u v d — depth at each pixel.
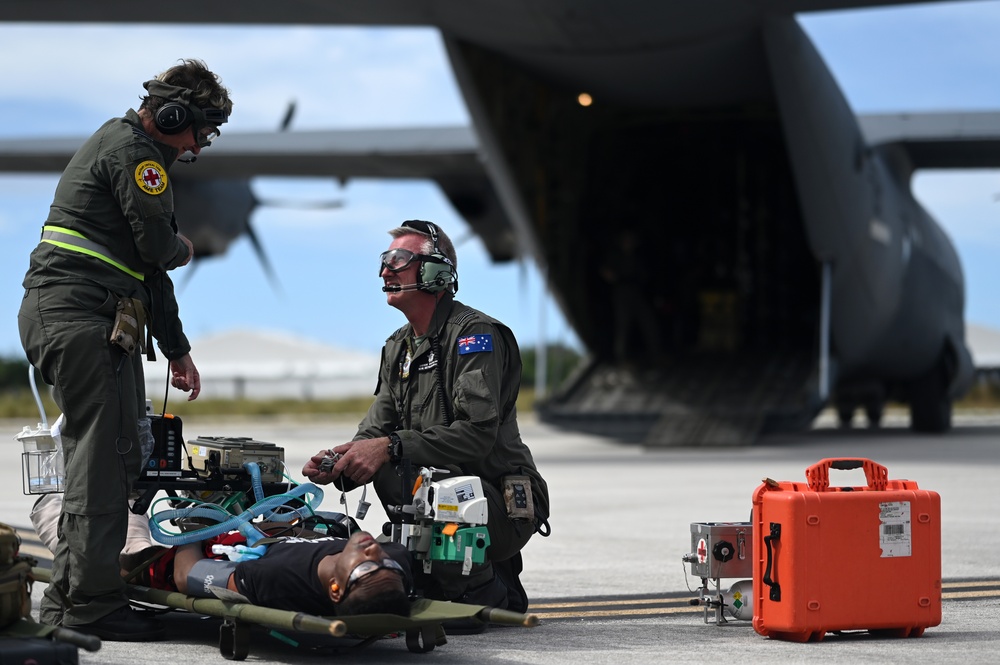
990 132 60.03
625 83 55.28
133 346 12.44
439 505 12.62
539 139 57.97
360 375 176.50
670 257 67.56
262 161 68.44
